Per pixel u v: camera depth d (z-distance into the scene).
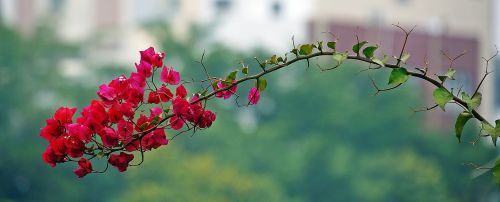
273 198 55.62
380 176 61.44
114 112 3.14
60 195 57.84
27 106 62.47
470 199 57.03
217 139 64.62
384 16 73.56
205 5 75.62
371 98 68.12
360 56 3.14
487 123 3.20
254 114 68.88
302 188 63.66
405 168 60.06
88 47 70.69
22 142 60.97
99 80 68.94
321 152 64.19
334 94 67.62
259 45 73.81
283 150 66.31
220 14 75.06
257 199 55.19
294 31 74.31
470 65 75.88
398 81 3.12
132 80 3.18
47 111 62.84
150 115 3.21
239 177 55.66
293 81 69.69
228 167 59.41
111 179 58.41
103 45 72.94
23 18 73.56
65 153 3.11
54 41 68.06
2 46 63.69
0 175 57.97
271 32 74.56
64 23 71.38
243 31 74.56
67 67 68.88
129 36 74.31
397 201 60.00
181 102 3.14
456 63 75.06
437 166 63.47
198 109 3.17
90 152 3.12
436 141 66.25
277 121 68.06
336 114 67.00
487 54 76.94
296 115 68.00
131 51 74.06
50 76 65.56
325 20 74.00
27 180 58.59
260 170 65.06
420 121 69.94
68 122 3.17
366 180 62.16
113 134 3.11
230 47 72.00
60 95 65.94
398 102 68.00
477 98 3.18
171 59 71.88
